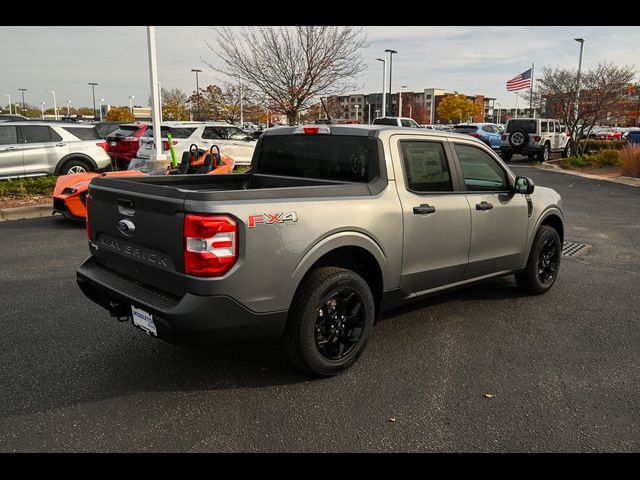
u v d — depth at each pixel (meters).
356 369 4.09
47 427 3.25
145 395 3.65
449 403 3.59
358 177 4.30
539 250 5.75
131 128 16.34
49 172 13.24
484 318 5.23
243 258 3.32
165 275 3.47
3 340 4.52
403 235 4.22
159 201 3.41
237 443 3.12
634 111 27.41
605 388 3.83
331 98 19.67
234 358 4.23
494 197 5.12
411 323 5.08
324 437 3.19
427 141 4.59
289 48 16.30
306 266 3.60
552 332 4.88
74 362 4.13
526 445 3.14
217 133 15.95
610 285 6.38
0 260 7.12
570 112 26.06
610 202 13.17
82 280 4.15
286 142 4.89
